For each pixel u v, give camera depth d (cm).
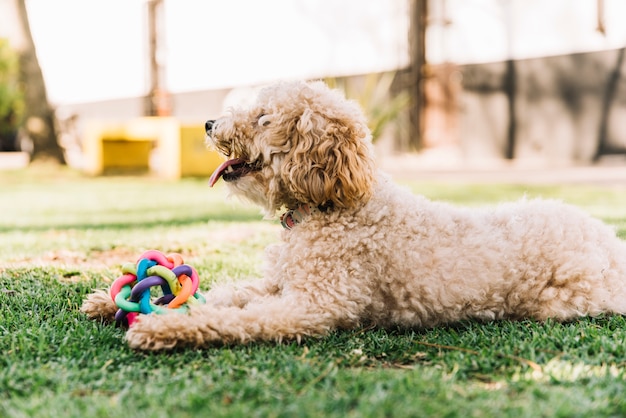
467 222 308
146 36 2020
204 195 988
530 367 233
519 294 299
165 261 292
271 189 318
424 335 290
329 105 308
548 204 326
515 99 1452
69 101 2355
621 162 1318
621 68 1302
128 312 279
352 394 206
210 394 207
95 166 1418
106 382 221
